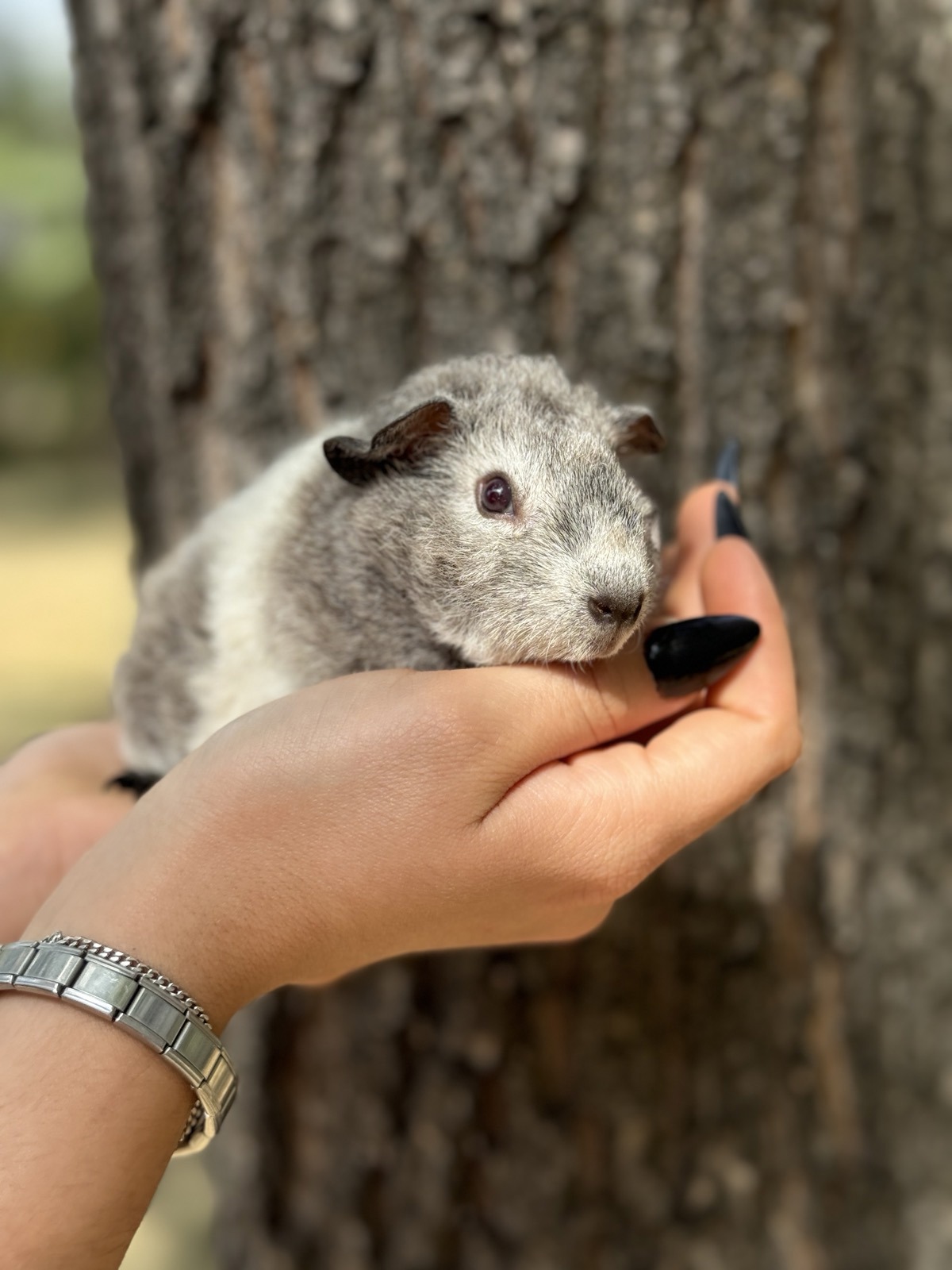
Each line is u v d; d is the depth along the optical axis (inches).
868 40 15.3
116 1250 9.0
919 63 15.6
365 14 14.5
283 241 15.3
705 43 14.7
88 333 66.3
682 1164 16.8
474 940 11.4
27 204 60.6
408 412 11.4
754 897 16.4
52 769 14.0
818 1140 17.3
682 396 15.6
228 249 15.8
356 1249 17.2
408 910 10.4
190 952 9.5
